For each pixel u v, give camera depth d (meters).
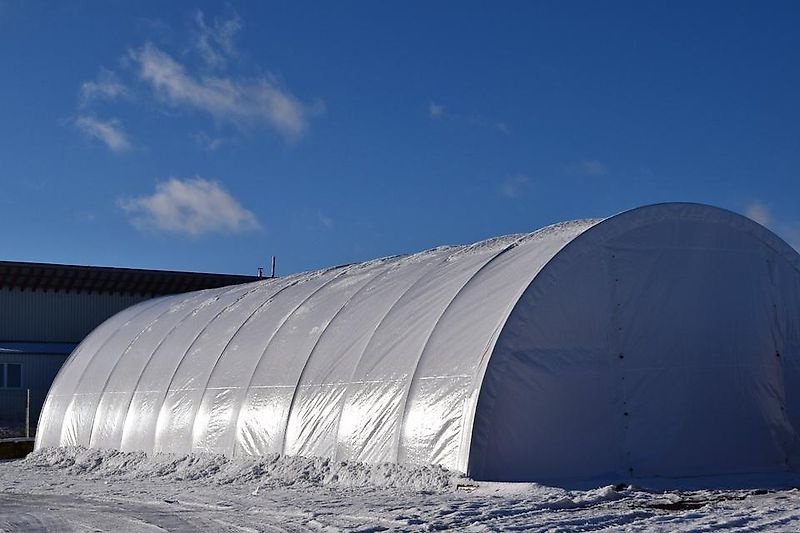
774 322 18.61
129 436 24.03
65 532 13.21
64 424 27.61
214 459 20.56
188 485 18.95
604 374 16.72
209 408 21.66
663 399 17.11
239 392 21.16
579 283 16.84
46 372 41.56
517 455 15.73
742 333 18.20
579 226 19.22
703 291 17.94
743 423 17.80
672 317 17.55
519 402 15.89
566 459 16.08
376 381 17.84
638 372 17.03
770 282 18.72
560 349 16.44
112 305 44.72
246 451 20.09
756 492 14.73
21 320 42.66
